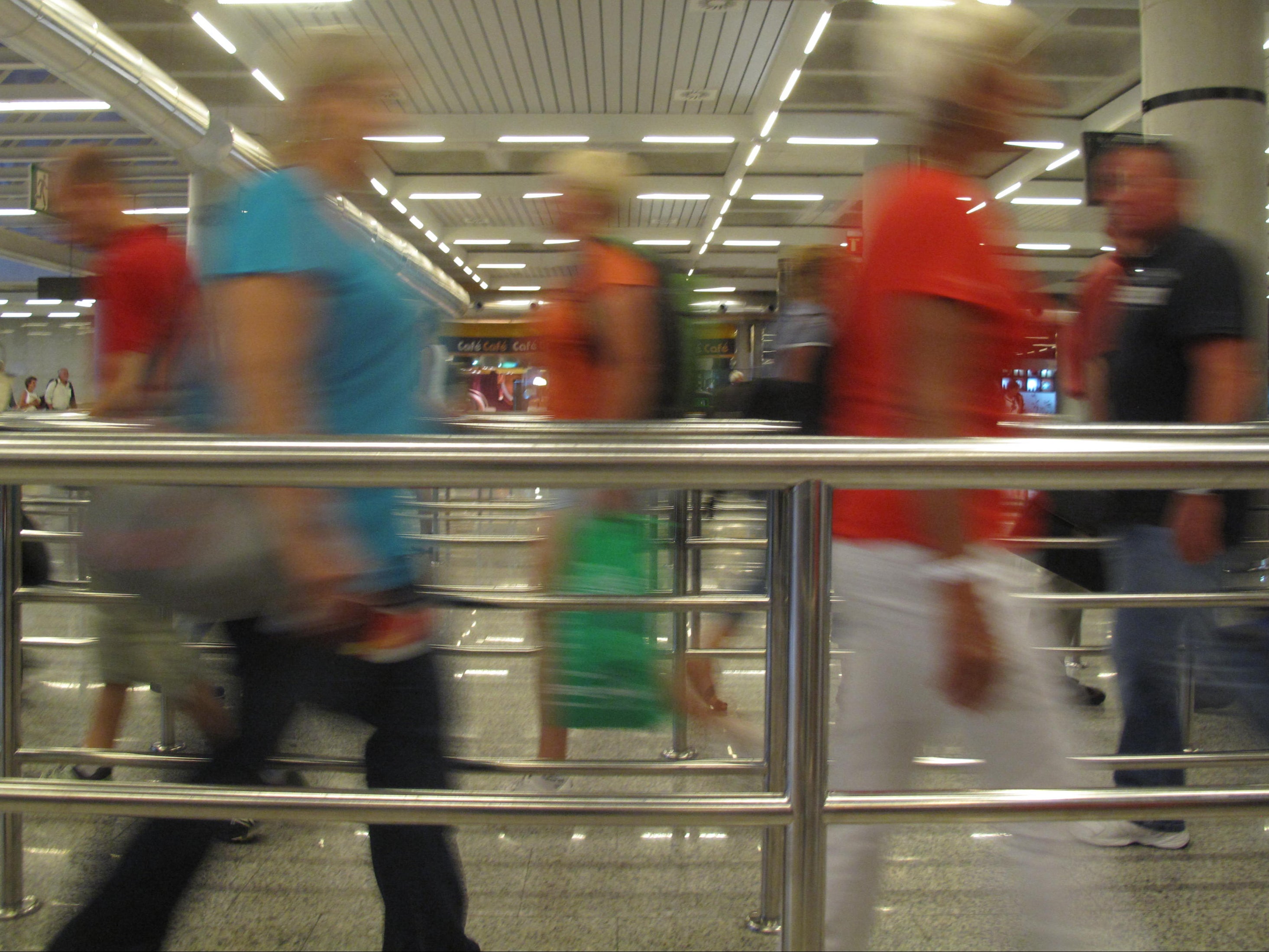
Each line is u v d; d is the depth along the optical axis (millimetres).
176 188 15469
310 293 1402
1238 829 2164
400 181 16844
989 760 1356
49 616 3141
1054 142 13070
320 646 1501
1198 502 2018
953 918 1682
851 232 1733
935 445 1052
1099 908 1786
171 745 2105
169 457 1029
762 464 1037
